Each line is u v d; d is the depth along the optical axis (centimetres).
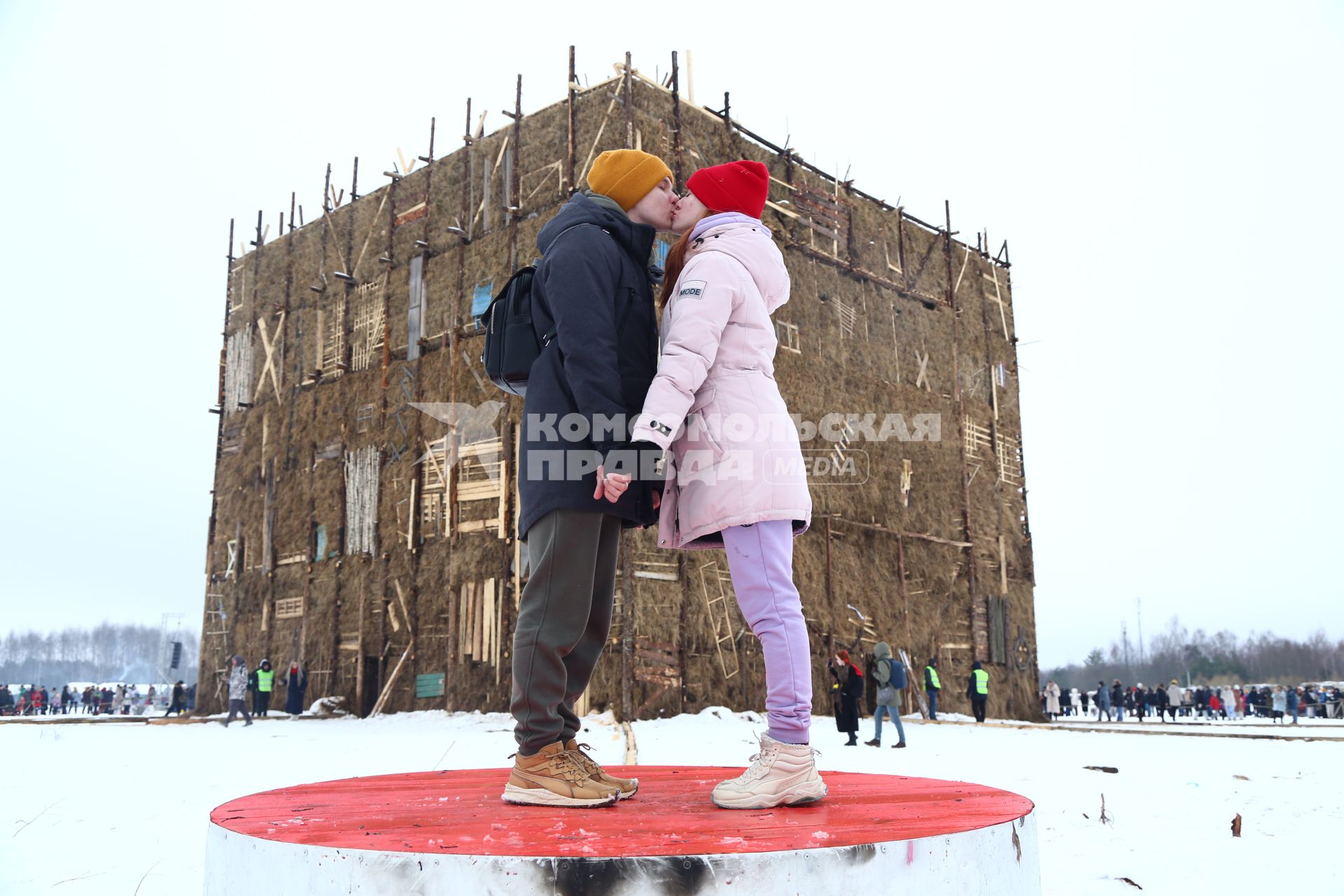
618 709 1456
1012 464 2362
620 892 125
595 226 228
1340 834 525
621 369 226
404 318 1962
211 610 2223
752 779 190
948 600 2070
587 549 210
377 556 1872
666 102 1767
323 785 241
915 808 182
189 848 464
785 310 1886
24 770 840
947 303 2275
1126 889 394
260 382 2248
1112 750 1160
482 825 156
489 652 1627
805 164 2019
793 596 210
